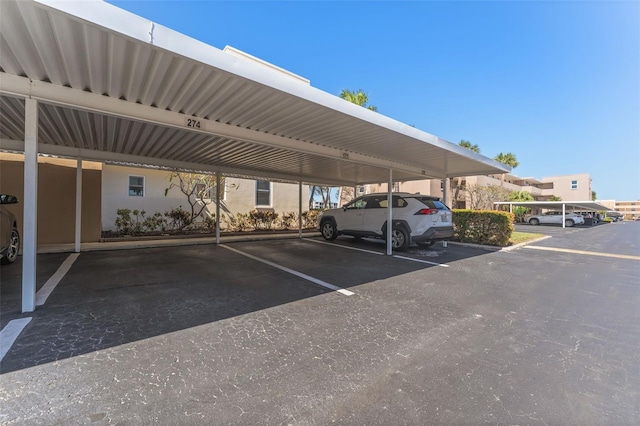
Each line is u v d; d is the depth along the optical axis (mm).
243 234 12398
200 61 2953
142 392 1991
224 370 2289
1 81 3268
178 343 2725
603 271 6363
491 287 4855
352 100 16609
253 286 4680
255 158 8211
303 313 3551
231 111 4520
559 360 2549
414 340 2883
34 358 2402
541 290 4750
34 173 3424
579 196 42719
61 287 4445
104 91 3811
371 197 9367
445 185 10211
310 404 1912
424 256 7668
